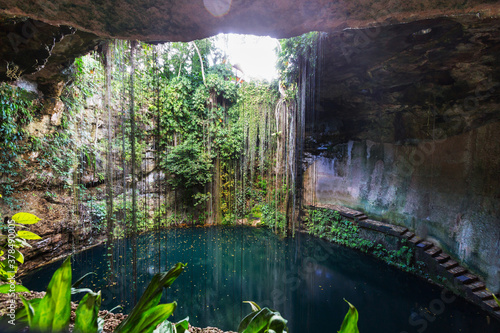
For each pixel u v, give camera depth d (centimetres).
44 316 64
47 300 64
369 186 888
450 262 557
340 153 1022
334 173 1043
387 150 831
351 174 971
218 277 620
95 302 67
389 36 433
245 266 693
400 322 454
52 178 589
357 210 920
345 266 702
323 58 550
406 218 728
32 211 543
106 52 420
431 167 661
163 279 75
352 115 846
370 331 433
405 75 571
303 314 482
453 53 455
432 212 646
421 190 688
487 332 408
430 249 609
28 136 520
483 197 525
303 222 1015
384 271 664
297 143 852
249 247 836
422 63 509
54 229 586
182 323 101
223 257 746
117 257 602
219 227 1045
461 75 513
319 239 929
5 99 446
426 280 579
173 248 788
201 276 619
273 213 1027
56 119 571
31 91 488
